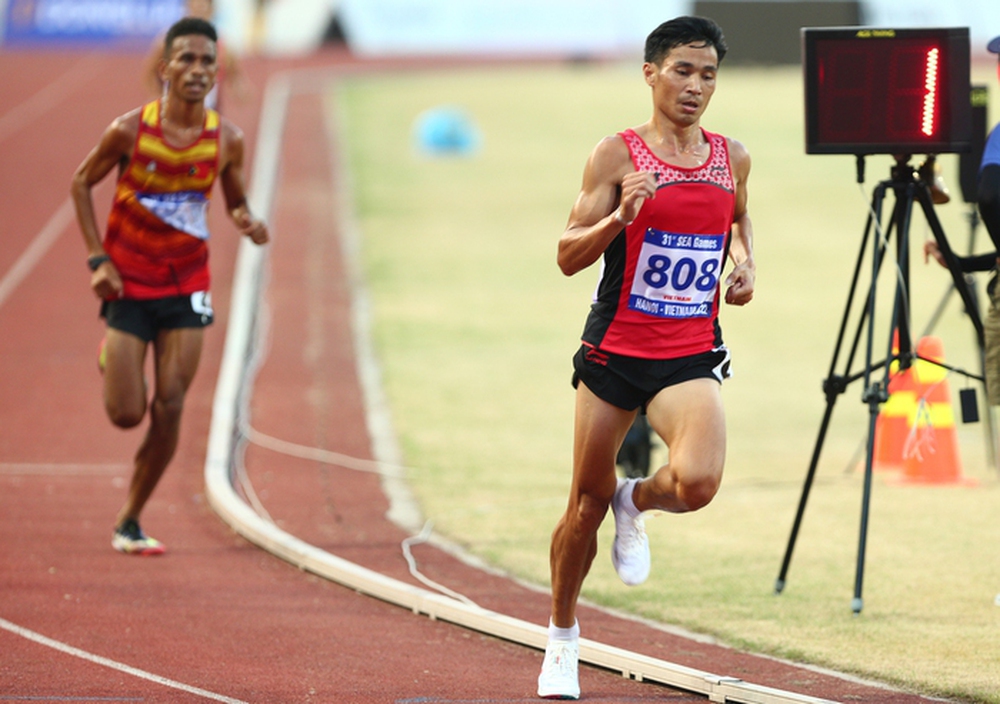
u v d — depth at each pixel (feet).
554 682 49.26
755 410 118.01
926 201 63.36
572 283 177.37
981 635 58.34
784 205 234.38
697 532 80.18
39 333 142.72
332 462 99.25
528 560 74.28
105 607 63.00
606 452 47.21
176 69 69.67
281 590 67.56
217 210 206.18
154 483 74.23
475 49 459.73
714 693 49.29
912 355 64.28
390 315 156.46
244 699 49.14
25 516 81.92
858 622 60.90
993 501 86.28
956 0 400.88
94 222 72.23
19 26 439.22
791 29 408.87
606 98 360.07
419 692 50.39
